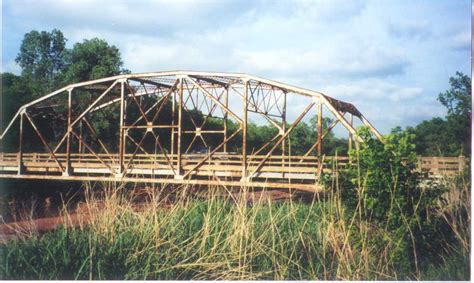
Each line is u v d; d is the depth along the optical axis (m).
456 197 8.54
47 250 7.82
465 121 35.19
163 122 40.72
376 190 8.04
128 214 8.84
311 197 17.77
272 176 21.89
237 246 8.15
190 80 25.19
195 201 9.62
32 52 55.66
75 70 49.19
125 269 7.65
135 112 41.28
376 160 8.07
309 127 39.19
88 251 7.80
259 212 9.35
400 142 8.19
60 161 29.30
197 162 25.25
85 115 28.77
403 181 8.05
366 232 7.84
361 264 7.73
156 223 8.20
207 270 7.66
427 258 8.09
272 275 7.82
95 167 27.59
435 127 37.31
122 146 26.66
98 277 7.39
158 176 26.42
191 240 8.48
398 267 7.72
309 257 7.93
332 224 7.95
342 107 23.17
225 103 27.56
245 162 22.59
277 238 8.78
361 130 8.32
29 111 32.81
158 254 7.95
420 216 8.10
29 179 26.30
